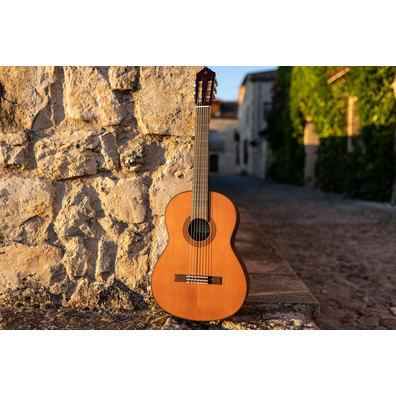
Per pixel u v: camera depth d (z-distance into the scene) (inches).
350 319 82.1
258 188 451.5
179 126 72.8
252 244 121.9
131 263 74.8
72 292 75.9
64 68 73.3
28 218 75.5
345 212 240.1
